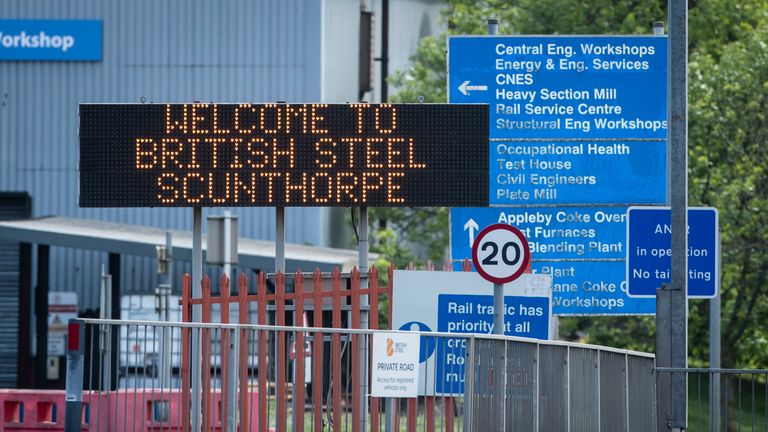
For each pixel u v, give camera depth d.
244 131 54.94
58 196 146.12
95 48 146.25
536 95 65.69
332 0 149.00
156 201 54.69
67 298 134.00
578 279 65.81
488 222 65.56
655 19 109.88
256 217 143.00
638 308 65.94
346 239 150.38
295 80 145.62
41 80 146.62
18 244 125.44
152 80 146.50
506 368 48.12
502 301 51.28
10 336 124.81
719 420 61.44
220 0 146.25
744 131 96.62
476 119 55.34
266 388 47.16
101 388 46.81
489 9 121.31
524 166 65.69
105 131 54.78
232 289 130.88
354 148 55.03
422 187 55.16
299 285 53.91
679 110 52.03
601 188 65.75
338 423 47.81
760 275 96.00
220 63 146.12
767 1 110.00
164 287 97.12
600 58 65.81
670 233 56.06
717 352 83.06
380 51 158.38
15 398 56.91
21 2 146.50
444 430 48.03
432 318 55.75
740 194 95.69
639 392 56.53
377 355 46.66
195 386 45.84
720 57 105.06
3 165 146.00
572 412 51.19
